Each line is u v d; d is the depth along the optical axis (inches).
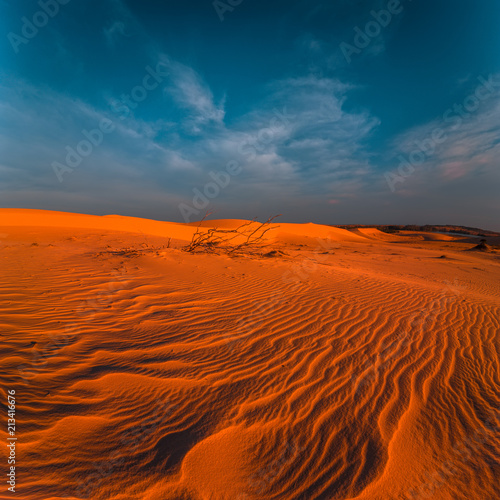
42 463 71.7
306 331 170.1
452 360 142.3
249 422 96.7
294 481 77.9
